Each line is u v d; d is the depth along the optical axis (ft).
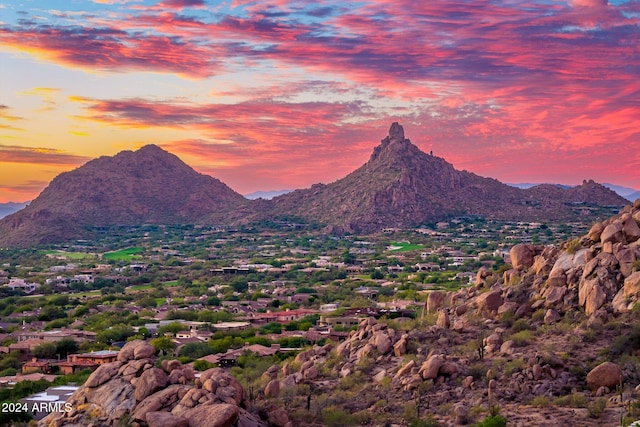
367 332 247.91
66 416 195.93
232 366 339.36
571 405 192.24
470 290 276.82
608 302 231.50
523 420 184.34
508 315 242.99
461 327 238.27
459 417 189.67
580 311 235.40
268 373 251.39
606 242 246.47
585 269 242.37
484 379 207.51
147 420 181.78
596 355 211.00
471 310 256.32
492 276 276.41
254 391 225.15
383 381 216.95
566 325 229.25
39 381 313.12
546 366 205.05
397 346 231.09
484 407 194.90
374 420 197.36
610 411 185.57
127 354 209.67
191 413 181.37
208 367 339.98
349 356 240.53
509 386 201.87
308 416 202.69
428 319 258.98
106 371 204.13
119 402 193.77
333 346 256.52
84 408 196.75
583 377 203.10
